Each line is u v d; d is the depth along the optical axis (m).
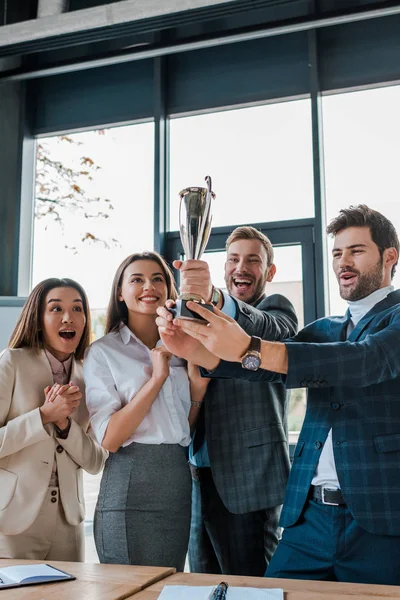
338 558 1.37
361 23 3.35
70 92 3.86
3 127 3.78
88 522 3.24
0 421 1.81
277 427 1.94
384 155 3.25
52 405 1.75
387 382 1.43
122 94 3.73
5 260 3.73
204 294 1.25
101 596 1.07
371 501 1.35
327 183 3.31
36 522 1.77
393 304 1.51
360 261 1.53
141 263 1.91
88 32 3.23
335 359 1.24
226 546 1.98
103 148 3.79
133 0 3.12
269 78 3.46
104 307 3.63
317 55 3.35
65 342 1.93
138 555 1.66
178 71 3.65
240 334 1.19
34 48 3.35
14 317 3.30
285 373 1.24
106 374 1.83
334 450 1.42
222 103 3.53
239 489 1.88
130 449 1.74
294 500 1.48
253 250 2.12
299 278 3.26
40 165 3.89
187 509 1.76
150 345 1.94
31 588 1.12
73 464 1.87
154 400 1.77
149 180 3.67
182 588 1.10
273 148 3.45
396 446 1.38
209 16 3.05
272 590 1.07
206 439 1.93
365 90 3.34
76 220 3.77
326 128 3.36
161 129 3.56
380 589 1.08
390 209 3.20
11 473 1.77
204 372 1.40
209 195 1.30
